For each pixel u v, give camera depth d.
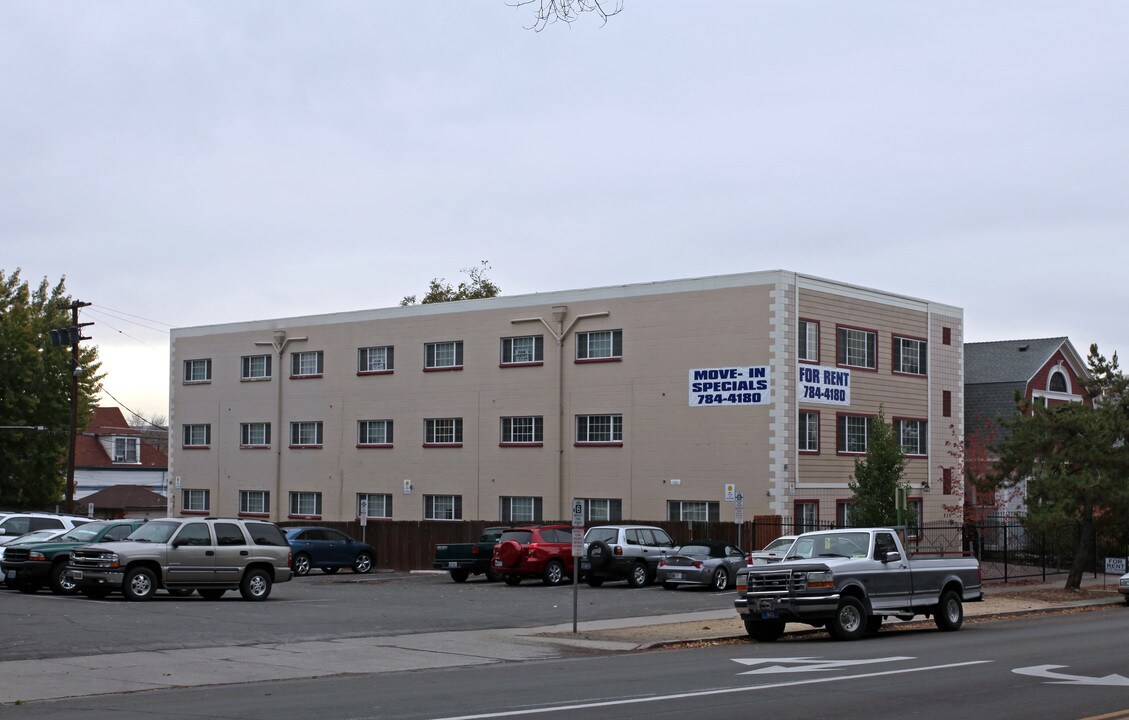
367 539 46.34
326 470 53.66
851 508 39.88
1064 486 34.22
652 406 43.91
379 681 15.77
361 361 53.00
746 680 15.33
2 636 19.58
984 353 58.34
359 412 52.69
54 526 32.97
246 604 26.72
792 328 41.56
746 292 42.00
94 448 82.06
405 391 51.12
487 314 48.69
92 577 26.36
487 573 37.38
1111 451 34.59
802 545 22.47
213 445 58.22
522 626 23.44
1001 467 36.06
